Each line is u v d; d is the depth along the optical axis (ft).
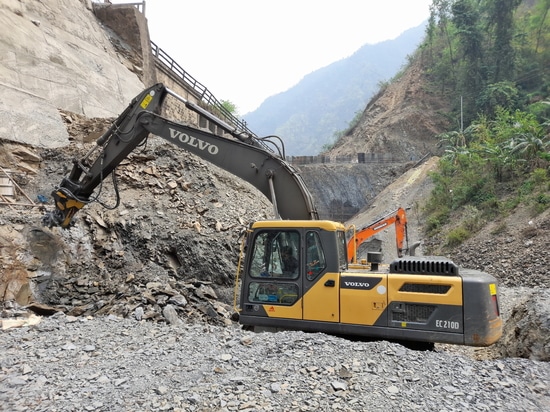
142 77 85.35
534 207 52.90
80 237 35.70
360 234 45.24
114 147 27.89
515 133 75.97
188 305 28.91
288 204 24.09
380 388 13.00
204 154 26.03
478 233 57.06
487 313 17.56
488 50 167.02
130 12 86.22
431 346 19.19
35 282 29.81
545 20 166.50
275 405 11.76
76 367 14.88
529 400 13.19
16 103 48.62
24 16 61.31
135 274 34.50
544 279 39.99
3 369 14.44
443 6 197.47
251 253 21.11
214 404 11.84
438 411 11.85
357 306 18.93
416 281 18.35
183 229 40.47
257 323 20.52
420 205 85.35
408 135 167.02
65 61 63.10
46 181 44.24
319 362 14.69
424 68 194.08
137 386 13.12
